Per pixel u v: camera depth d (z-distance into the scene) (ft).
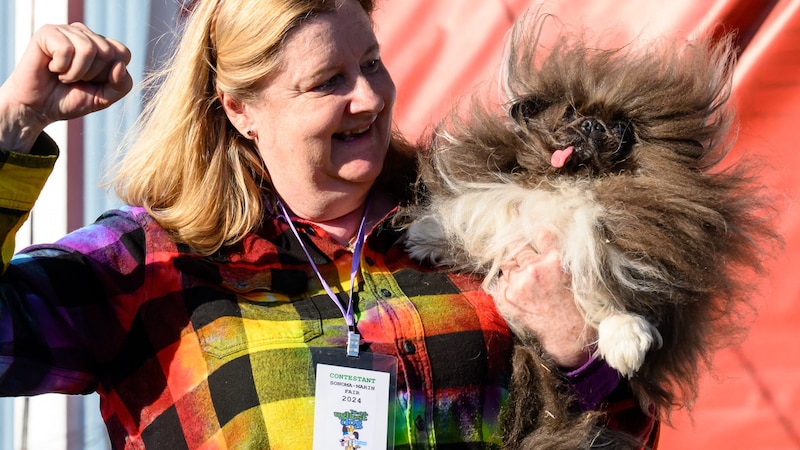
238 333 5.81
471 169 7.14
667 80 6.81
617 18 9.71
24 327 5.59
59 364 5.72
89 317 5.87
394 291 6.21
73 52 5.27
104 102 5.48
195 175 6.28
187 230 6.11
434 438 5.70
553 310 6.25
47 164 5.45
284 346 5.76
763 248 7.34
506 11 10.15
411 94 10.42
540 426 5.98
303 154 6.20
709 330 6.76
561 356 6.33
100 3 9.64
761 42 9.34
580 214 6.40
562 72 6.97
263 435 5.55
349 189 6.44
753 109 9.31
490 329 6.13
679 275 6.30
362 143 6.35
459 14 10.38
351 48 6.14
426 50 10.43
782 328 9.29
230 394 5.65
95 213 9.54
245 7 6.05
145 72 9.23
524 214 6.52
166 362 5.86
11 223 5.34
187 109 6.35
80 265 5.91
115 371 5.98
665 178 6.50
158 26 9.80
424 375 5.79
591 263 6.21
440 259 6.74
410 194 7.14
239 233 6.25
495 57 10.13
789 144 9.25
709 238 6.40
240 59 6.08
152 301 5.97
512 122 7.02
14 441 9.32
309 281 6.22
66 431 9.37
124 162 6.63
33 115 5.41
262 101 6.21
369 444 5.60
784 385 9.30
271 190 6.57
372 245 6.55
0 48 9.37
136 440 5.89
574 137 6.68
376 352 5.81
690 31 9.39
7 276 5.64
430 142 7.59
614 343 6.02
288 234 6.36
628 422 6.69
